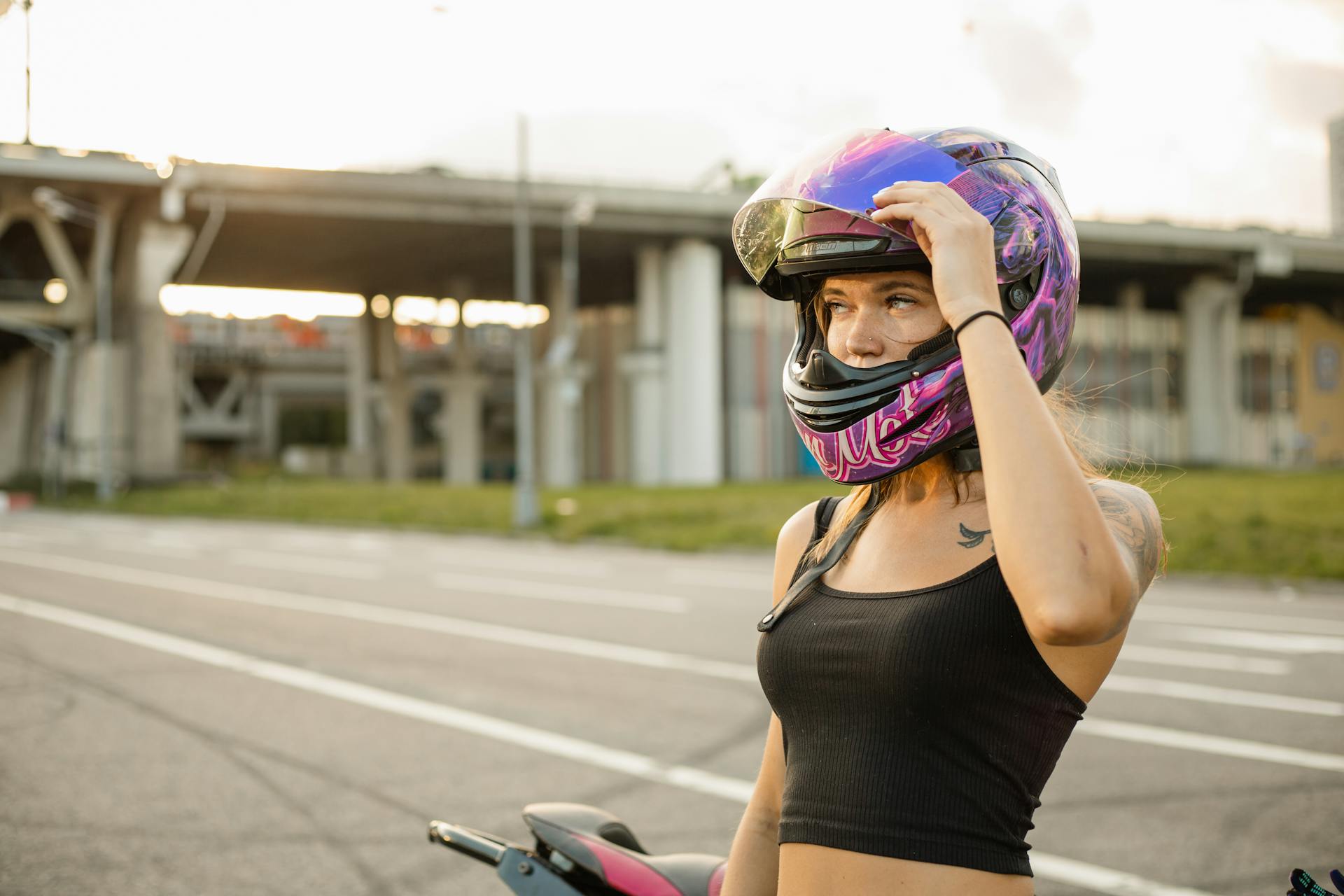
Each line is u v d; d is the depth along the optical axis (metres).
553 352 34.16
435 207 47.66
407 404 71.38
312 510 32.59
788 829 1.44
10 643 9.64
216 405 106.81
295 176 45.66
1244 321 76.06
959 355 1.41
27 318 54.91
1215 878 4.29
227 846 4.69
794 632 1.48
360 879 4.35
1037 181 1.50
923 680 1.34
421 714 7.02
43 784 5.57
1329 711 6.99
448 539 24.12
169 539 23.80
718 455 53.00
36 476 58.59
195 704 7.30
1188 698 7.40
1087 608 1.20
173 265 54.03
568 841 1.95
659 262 53.75
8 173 48.25
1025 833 1.39
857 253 1.42
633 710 7.10
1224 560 15.63
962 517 1.43
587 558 18.62
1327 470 59.91
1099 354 65.69
